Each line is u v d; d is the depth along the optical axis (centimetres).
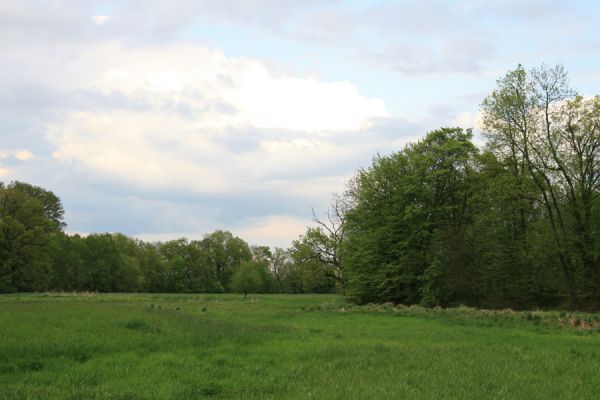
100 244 10956
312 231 7056
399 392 1244
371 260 5706
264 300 7344
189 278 14000
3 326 2061
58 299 5241
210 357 1706
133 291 11562
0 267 8162
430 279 5288
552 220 4816
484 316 3491
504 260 5222
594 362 1755
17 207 8675
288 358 1744
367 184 6097
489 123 4922
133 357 1620
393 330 2814
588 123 4609
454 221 5700
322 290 12775
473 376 1468
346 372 1502
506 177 4812
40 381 1311
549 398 1230
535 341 2364
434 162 5603
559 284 5012
